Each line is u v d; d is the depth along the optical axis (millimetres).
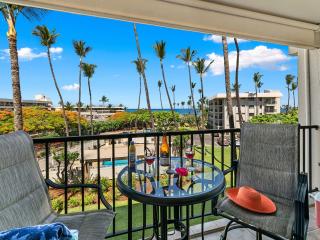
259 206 1800
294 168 1938
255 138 2201
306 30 3061
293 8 2596
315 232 2256
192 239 2197
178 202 1388
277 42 2939
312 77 3238
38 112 17703
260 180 2102
